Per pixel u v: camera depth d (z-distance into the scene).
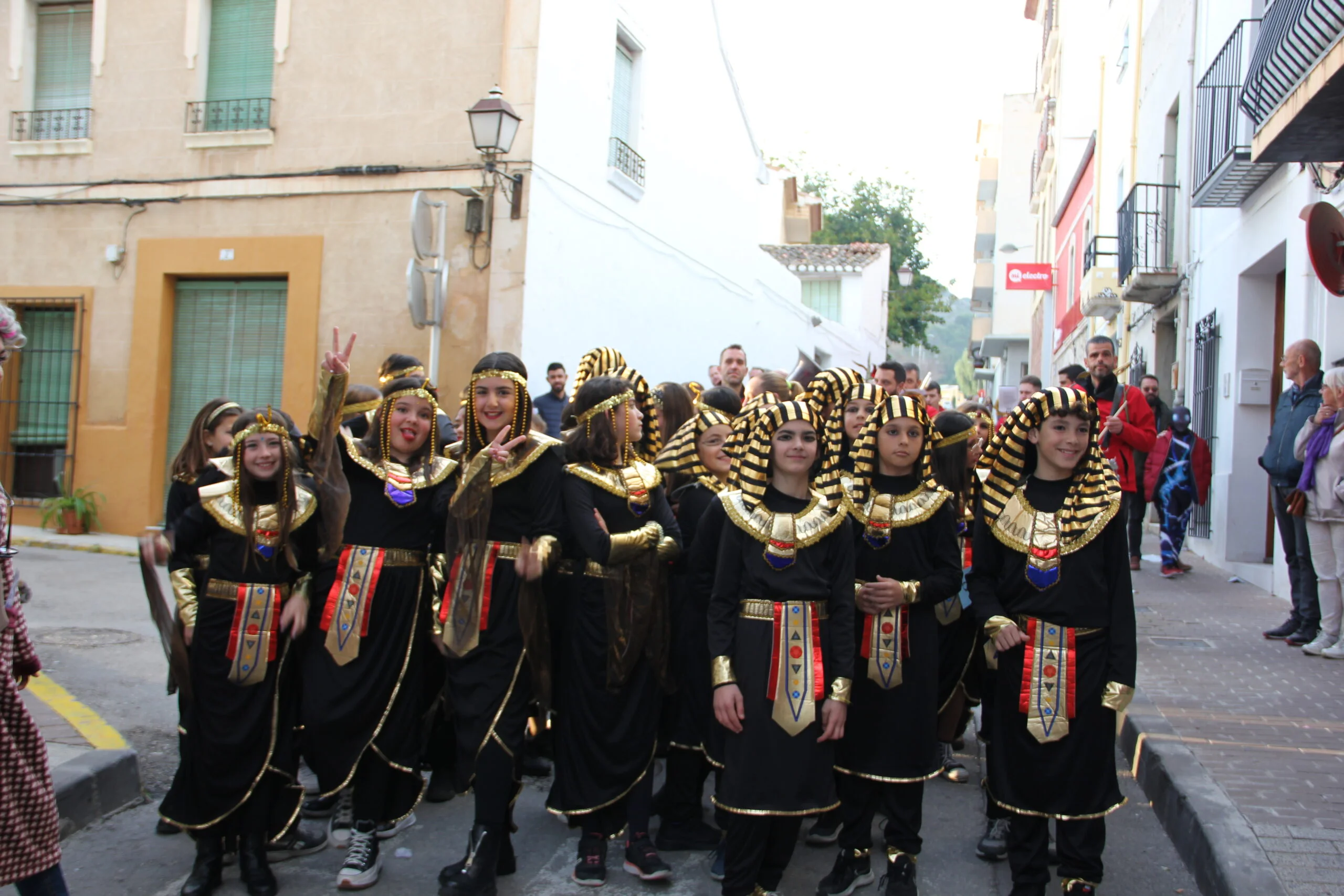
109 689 6.23
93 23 12.47
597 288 12.78
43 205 12.56
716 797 3.68
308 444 4.25
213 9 12.21
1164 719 5.52
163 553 3.90
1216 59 11.15
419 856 4.34
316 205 11.66
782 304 21.38
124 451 12.20
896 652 3.86
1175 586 9.84
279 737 4.01
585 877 4.05
